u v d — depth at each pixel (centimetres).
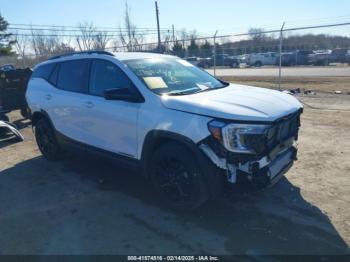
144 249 319
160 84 399
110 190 450
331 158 521
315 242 315
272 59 3512
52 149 571
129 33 3475
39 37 4394
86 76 475
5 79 960
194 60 2761
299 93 1289
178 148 353
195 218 368
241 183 330
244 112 324
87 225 365
